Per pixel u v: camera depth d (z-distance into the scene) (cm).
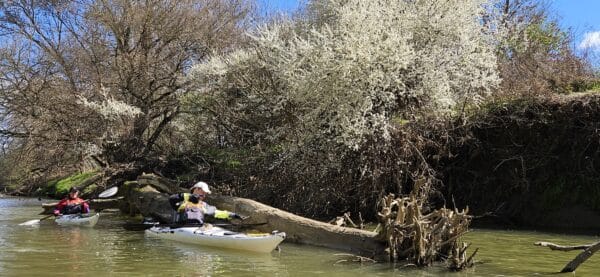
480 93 1412
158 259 841
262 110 1533
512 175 1335
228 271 746
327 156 1279
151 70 1875
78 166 1920
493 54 1338
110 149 1867
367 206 1304
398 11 1289
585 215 1285
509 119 1345
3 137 1897
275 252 895
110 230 1234
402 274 719
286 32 1576
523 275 710
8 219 1495
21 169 1966
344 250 898
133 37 1927
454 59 1290
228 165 1661
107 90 1766
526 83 1448
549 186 1320
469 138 1324
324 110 1253
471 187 1378
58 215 1412
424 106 1269
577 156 1294
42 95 1825
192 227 1064
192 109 1844
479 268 760
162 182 1512
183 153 1903
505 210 1352
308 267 770
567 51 1659
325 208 1308
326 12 1527
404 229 791
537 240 1067
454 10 1267
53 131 1827
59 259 841
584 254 720
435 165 1376
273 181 1370
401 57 1165
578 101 1287
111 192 1463
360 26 1184
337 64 1180
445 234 786
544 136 1326
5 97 1828
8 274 722
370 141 1236
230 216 1088
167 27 1905
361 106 1183
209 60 1773
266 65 1394
